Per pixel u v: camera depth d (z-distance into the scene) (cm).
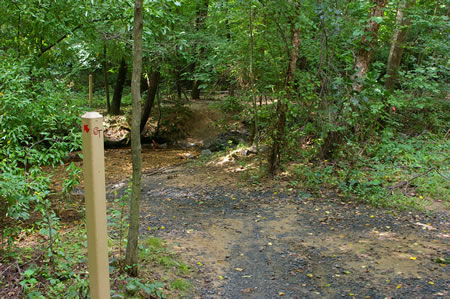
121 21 666
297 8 739
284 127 829
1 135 425
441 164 803
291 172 842
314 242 521
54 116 491
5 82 444
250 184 817
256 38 822
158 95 1444
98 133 223
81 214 592
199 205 707
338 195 712
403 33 1105
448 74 1162
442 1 1166
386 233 539
